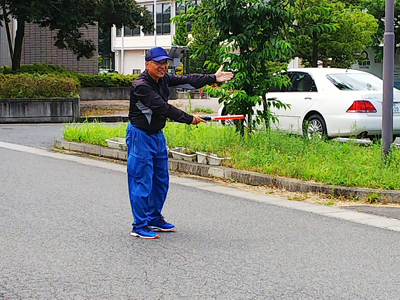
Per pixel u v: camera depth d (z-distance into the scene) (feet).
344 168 28.53
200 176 32.09
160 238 19.48
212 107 83.66
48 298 13.99
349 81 41.37
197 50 36.99
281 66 38.04
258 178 29.25
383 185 26.58
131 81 102.42
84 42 96.73
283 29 36.19
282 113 43.21
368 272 16.24
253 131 36.73
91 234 19.81
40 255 17.40
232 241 19.21
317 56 94.63
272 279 15.47
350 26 90.02
